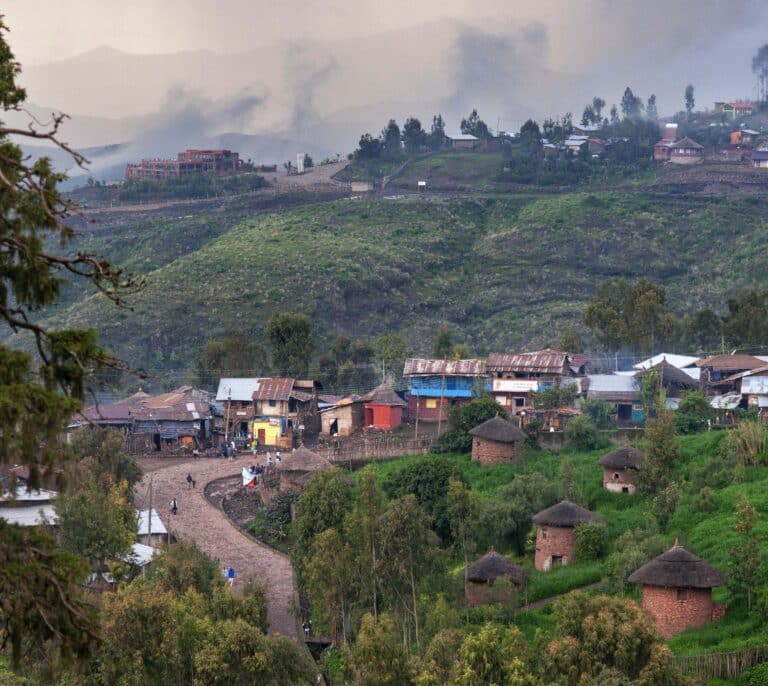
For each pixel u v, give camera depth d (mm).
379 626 127688
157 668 122312
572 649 118750
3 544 50969
